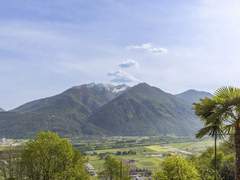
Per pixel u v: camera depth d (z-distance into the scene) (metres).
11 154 95.62
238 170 24.45
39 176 87.94
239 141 24.66
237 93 25.20
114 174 147.50
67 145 89.50
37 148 87.06
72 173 87.12
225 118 25.33
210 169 70.25
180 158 69.38
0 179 93.88
